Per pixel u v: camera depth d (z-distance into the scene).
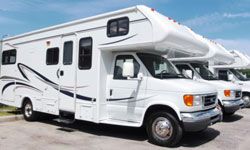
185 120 6.09
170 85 6.34
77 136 7.42
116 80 7.21
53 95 8.51
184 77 7.36
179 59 9.95
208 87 6.93
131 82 6.93
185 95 6.15
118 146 6.46
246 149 6.37
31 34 9.45
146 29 6.56
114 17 7.11
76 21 7.92
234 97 9.80
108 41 7.17
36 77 9.16
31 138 7.15
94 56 7.40
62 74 8.22
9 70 10.39
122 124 6.87
